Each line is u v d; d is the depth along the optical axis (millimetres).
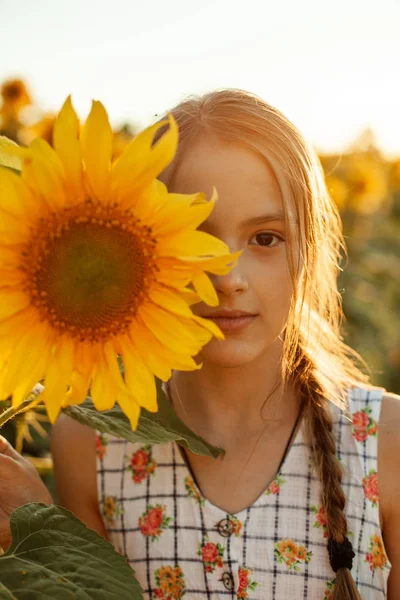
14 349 671
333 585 860
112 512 911
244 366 880
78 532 690
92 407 741
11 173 650
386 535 884
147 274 673
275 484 879
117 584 667
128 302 675
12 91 1750
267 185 793
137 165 655
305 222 829
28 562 670
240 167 788
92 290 671
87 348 680
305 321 904
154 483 900
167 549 885
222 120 799
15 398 665
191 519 884
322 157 2318
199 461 896
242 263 790
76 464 931
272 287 798
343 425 896
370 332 2062
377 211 2484
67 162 650
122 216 667
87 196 664
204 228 792
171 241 667
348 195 2285
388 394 912
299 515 873
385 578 862
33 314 675
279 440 894
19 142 1720
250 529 871
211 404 900
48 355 675
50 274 668
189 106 837
